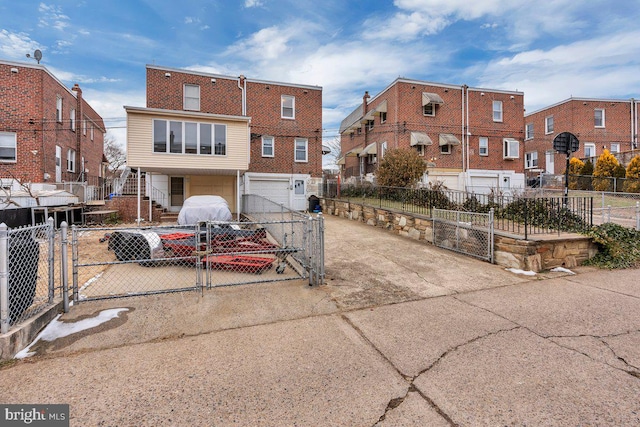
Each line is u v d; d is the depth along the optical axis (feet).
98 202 50.14
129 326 12.55
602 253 23.22
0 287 10.34
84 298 14.76
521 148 69.41
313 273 18.15
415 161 46.42
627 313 13.99
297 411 7.75
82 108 66.54
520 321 13.28
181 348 10.98
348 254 25.46
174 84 53.62
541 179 67.92
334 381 9.02
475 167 66.64
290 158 60.44
